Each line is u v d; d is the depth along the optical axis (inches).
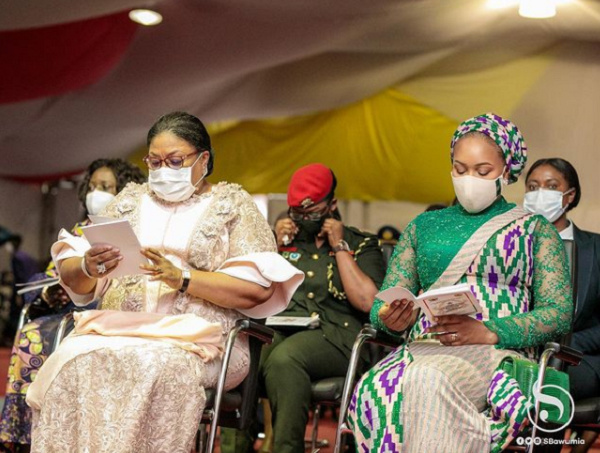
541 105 393.7
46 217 732.7
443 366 136.9
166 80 410.0
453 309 131.9
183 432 136.9
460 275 147.9
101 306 157.2
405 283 155.7
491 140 149.9
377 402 136.4
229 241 156.5
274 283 154.6
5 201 698.2
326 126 487.5
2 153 555.2
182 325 144.3
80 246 154.8
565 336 153.5
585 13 321.4
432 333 146.2
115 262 141.4
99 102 441.1
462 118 429.1
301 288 187.6
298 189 192.4
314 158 497.0
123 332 143.5
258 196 575.2
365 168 478.3
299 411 166.6
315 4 315.6
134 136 506.0
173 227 154.6
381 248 195.6
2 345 543.5
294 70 431.2
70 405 135.8
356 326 183.3
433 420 131.3
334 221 189.0
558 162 194.4
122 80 410.6
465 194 149.7
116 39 361.4
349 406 144.1
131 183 163.9
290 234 194.2
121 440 130.4
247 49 372.5
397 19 337.1
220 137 521.7
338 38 363.3
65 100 437.7
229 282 148.3
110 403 134.0
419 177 462.9
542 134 393.1
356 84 438.9
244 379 154.8
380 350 177.9
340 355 177.5
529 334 140.2
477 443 131.5
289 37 359.3
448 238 150.9
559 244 150.0
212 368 145.9
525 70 394.6
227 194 158.6
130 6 312.7
